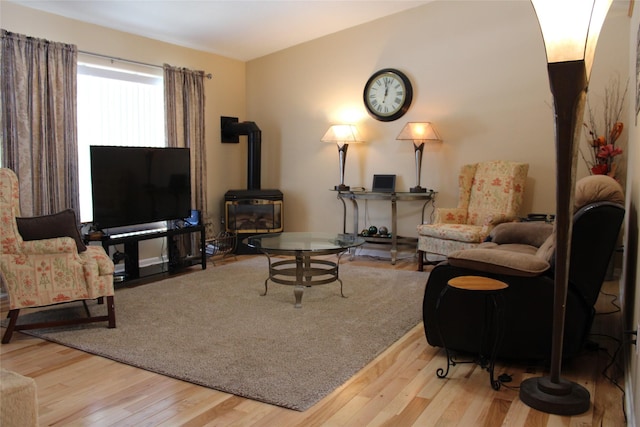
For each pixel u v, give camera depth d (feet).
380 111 19.15
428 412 7.25
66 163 14.70
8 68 13.24
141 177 15.69
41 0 13.89
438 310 8.66
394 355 9.50
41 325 10.50
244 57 21.70
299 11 17.22
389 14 18.69
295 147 21.48
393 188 18.79
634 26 11.32
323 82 20.51
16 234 10.15
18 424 3.60
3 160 13.30
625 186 14.78
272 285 14.76
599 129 15.26
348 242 13.38
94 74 15.88
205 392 7.91
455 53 17.63
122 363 9.10
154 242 18.21
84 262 10.71
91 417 7.09
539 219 15.37
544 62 16.16
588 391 7.71
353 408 7.38
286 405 7.41
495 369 8.82
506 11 16.63
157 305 12.72
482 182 16.66
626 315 9.32
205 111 20.15
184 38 18.33
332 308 12.42
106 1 14.44
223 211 21.17
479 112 17.35
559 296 7.29
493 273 8.61
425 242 16.22
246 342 10.07
